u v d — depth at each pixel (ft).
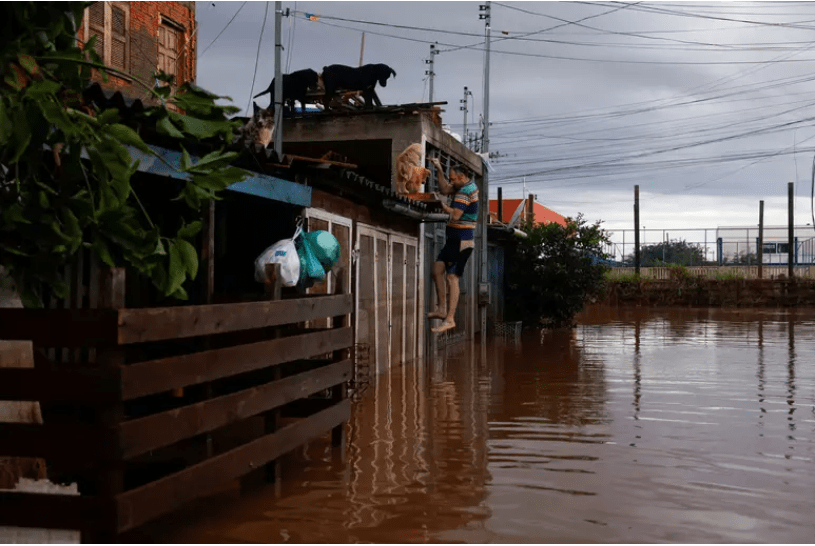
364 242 42.80
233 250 32.83
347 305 25.63
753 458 25.23
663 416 32.53
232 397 17.79
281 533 17.39
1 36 14.52
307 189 31.48
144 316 14.65
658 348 62.80
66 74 15.49
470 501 20.10
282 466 23.56
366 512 19.01
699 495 20.98
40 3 14.84
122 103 19.60
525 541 17.12
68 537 14.83
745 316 107.65
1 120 13.75
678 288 134.72
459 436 28.25
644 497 20.71
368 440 27.45
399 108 56.44
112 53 33.96
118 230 15.42
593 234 89.04
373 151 57.41
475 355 57.77
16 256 15.57
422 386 41.16
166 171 21.97
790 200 143.13
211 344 22.81
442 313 38.45
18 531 14.23
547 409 34.06
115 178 14.98
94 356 21.44
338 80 55.88
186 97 16.57
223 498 20.08
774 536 17.76
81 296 20.48
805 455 25.71
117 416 13.92
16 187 15.14
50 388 14.05
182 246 16.12
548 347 64.23
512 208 149.28
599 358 55.26
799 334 76.59
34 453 14.10
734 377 44.78
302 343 21.70
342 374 25.02
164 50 38.40
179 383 15.70
